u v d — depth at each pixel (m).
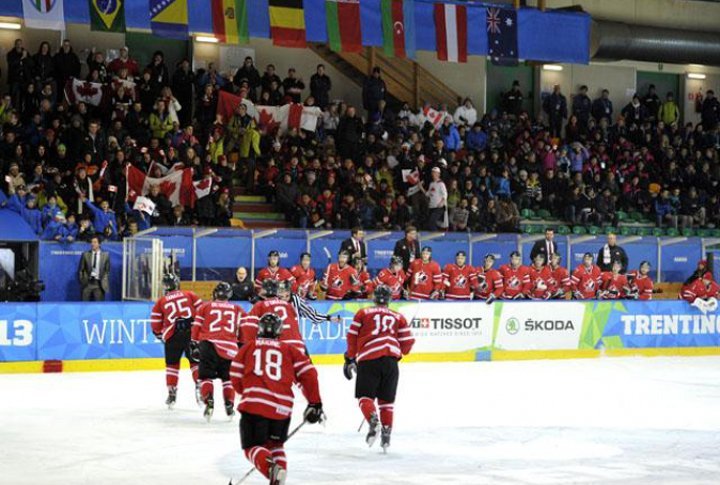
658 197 39.12
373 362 14.18
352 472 12.94
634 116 42.12
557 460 13.94
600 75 44.50
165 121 31.64
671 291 34.22
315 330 24.89
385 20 32.19
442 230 33.00
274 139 33.84
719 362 27.09
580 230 36.47
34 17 28.44
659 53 41.69
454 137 36.59
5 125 29.19
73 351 22.55
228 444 14.55
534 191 36.72
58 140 29.62
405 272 27.58
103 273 27.48
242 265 29.41
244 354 10.48
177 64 34.38
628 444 15.25
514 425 16.78
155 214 29.31
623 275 29.48
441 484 12.26
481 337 26.39
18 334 22.08
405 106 36.59
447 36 33.03
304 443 14.99
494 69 42.81
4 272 26.97
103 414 17.08
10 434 15.19
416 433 15.92
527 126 39.00
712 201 40.03
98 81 31.95
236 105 33.41
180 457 13.60
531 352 26.97
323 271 30.31
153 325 17.47
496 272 28.23
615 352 28.00
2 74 34.16
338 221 31.39
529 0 40.78
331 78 39.41
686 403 19.64
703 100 45.66
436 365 25.23
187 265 28.75
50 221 27.73
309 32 31.27
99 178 29.11
